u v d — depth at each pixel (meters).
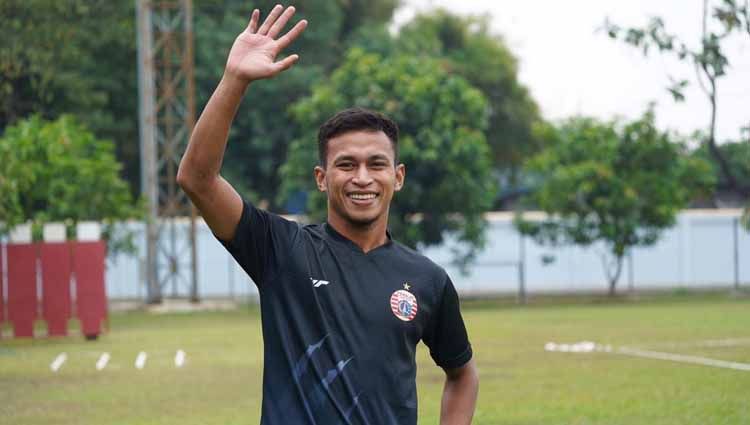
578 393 12.93
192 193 4.23
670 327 22.61
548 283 38.97
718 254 39.44
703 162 33.66
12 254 21.30
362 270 4.34
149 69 31.36
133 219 32.09
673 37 10.07
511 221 36.69
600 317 26.17
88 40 38.25
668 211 33.34
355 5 53.00
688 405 11.84
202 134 4.16
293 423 4.14
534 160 34.16
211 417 11.57
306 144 32.84
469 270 36.75
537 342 19.59
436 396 12.86
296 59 4.14
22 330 21.30
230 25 45.00
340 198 4.38
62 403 12.77
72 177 28.61
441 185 31.84
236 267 38.00
